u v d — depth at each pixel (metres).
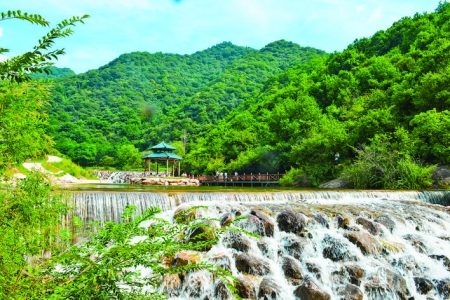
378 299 11.02
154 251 3.64
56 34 2.66
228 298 9.95
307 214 14.46
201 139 90.38
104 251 3.92
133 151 92.50
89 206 14.19
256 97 115.06
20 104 4.56
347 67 78.69
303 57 190.62
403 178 28.38
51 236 4.63
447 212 17.84
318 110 54.25
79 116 121.88
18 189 4.35
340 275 11.46
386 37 84.00
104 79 165.12
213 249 11.82
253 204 16.56
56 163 37.16
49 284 3.63
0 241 3.71
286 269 11.31
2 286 3.43
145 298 3.80
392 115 35.56
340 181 33.00
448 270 12.52
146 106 131.38
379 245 13.03
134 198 15.38
